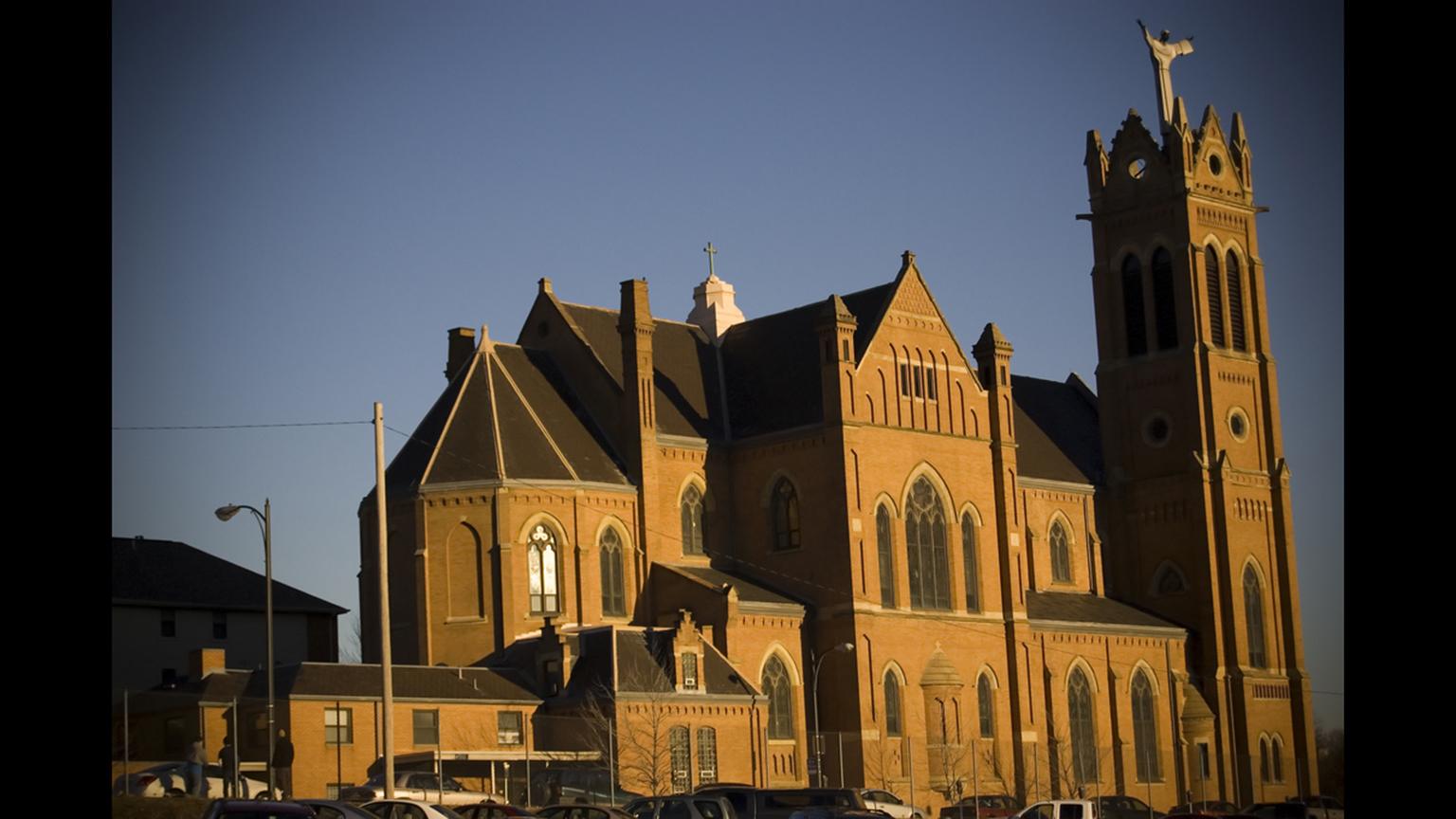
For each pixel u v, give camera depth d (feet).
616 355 405.80
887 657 378.73
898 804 289.33
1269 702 461.78
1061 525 465.47
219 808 142.41
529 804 274.16
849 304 409.08
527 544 355.77
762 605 366.22
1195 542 460.55
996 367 416.67
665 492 385.91
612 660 327.67
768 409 401.29
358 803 179.73
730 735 340.18
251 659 370.32
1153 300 475.72
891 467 388.98
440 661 351.05
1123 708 433.89
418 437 369.50
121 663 351.87
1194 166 472.85
